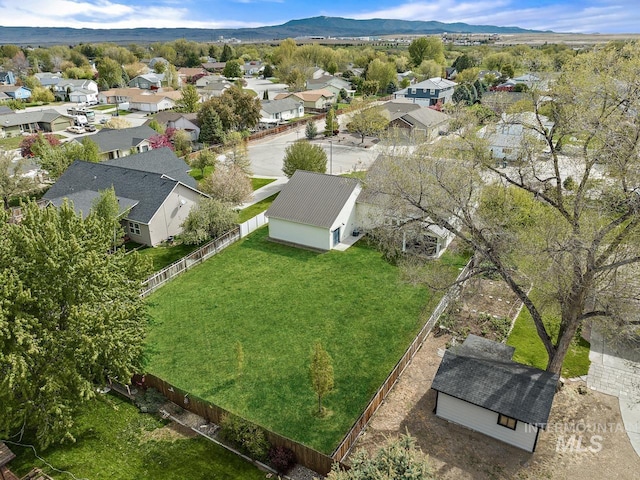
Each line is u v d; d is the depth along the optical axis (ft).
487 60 412.16
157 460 54.85
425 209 63.57
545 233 56.59
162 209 115.75
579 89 52.08
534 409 51.93
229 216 114.01
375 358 71.82
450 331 77.25
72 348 51.93
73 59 584.40
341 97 364.38
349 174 164.04
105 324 53.26
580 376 66.33
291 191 117.60
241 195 130.00
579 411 59.77
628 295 51.21
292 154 149.48
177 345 76.28
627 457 53.06
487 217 65.26
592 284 53.47
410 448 42.39
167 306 87.81
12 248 54.03
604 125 49.83
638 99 48.55
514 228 64.44
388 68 386.73
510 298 86.63
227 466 53.88
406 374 67.46
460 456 53.42
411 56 518.78
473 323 79.61
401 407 61.26
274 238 116.98
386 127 212.43
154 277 93.25
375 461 40.93
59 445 57.21
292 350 74.23
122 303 60.39
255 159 197.57
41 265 53.26
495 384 55.62
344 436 57.52
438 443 55.31
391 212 76.28
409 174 64.59
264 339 77.25
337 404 62.80
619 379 65.67
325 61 514.27
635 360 69.62
